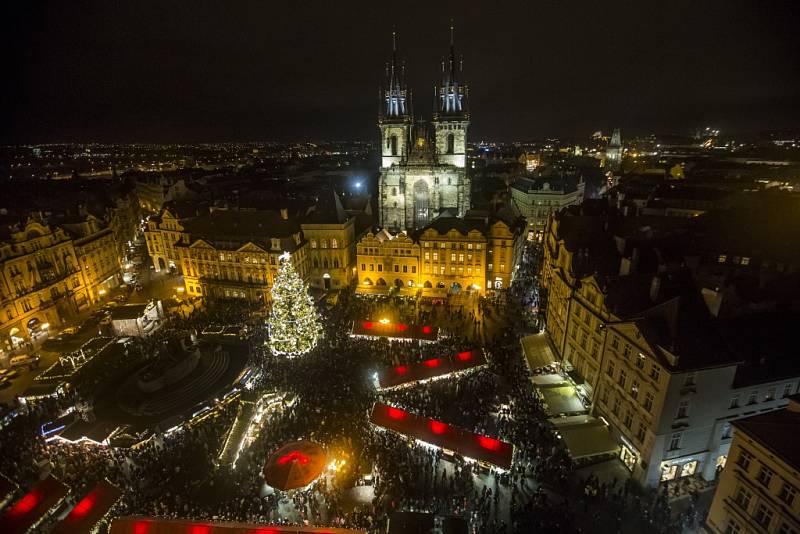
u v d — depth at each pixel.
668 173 166.38
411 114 126.44
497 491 40.97
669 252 57.38
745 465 32.66
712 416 40.09
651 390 39.75
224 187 178.25
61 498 40.12
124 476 44.34
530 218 139.62
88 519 37.69
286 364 62.78
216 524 36.09
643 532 37.06
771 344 41.41
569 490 41.78
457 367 58.69
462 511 39.94
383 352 65.25
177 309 87.25
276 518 39.94
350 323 76.19
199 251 91.00
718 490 34.94
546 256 82.12
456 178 117.38
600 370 48.66
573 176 157.12
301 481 41.00
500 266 90.94
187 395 58.69
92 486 43.00
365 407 52.97
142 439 48.91
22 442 48.88
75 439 48.47
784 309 45.31
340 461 45.22
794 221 66.94
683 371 36.84
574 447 44.03
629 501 40.28
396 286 94.00
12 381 62.66
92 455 47.34
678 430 39.62
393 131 125.06
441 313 81.19
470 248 88.12
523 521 38.19
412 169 118.69
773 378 39.56
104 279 97.12
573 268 57.16
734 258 63.16
